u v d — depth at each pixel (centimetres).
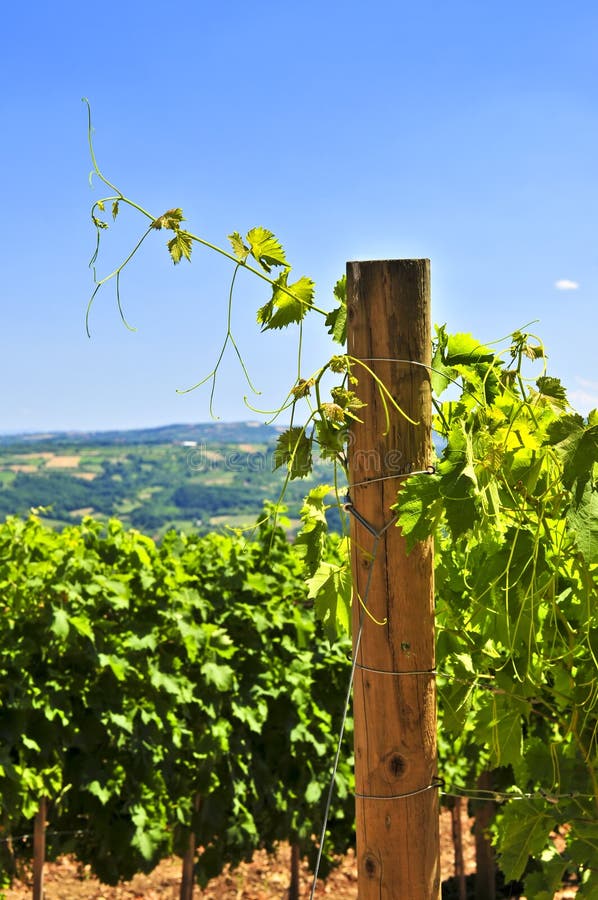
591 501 228
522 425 256
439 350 271
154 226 244
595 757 278
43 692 481
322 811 592
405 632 239
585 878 286
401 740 239
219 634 539
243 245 252
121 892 640
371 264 238
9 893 609
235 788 557
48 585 486
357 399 237
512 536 261
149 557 561
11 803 477
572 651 267
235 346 249
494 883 615
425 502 228
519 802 281
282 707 572
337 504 247
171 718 522
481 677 281
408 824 238
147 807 525
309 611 589
